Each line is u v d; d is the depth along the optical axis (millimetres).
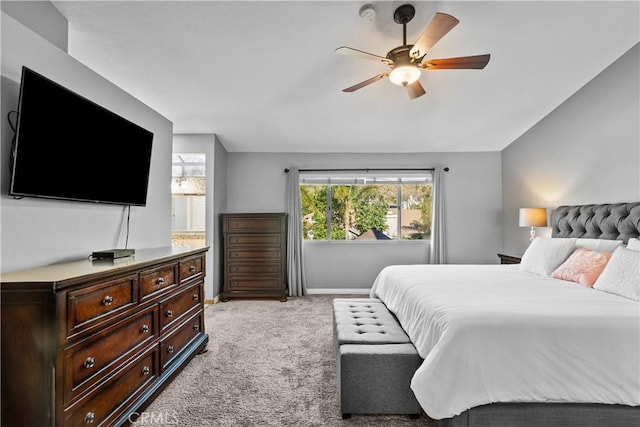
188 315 2469
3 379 1279
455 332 1556
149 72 2926
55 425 1271
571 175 3508
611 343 1487
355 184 5094
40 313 1276
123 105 2496
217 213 4531
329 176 5066
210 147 4375
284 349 2797
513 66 2977
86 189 1978
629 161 2828
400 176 5027
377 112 3801
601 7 2299
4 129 1549
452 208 4969
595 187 3186
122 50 2592
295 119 3963
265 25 2371
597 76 3137
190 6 2172
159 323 2037
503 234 4902
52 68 1837
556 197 3748
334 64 2883
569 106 3514
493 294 2051
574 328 1521
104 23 2279
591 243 2812
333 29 2428
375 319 2406
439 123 4082
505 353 1506
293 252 4844
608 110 3027
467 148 4867
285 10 2230
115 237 2385
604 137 3076
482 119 3982
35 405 1273
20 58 1632
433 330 1726
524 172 4352
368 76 3076
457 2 2219
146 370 1905
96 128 2045
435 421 1813
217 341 2992
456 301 1873
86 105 1946
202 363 2518
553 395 1466
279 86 3221
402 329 2258
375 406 1822
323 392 2100
